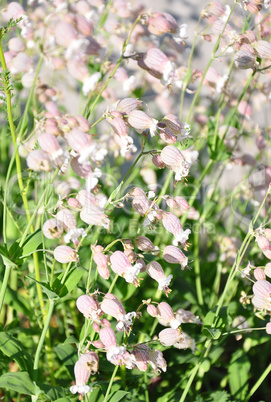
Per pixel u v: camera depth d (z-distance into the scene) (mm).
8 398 697
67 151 574
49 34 571
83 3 596
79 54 569
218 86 751
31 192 763
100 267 591
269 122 953
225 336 712
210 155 757
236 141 760
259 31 747
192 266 791
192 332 740
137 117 593
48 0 616
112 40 687
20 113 762
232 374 710
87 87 573
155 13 606
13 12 637
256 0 686
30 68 607
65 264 719
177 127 607
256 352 787
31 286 724
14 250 622
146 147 793
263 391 767
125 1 676
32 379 643
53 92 595
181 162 600
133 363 591
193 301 753
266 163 807
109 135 763
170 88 612
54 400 622
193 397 702
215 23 720
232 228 889
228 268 792
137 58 605
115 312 585
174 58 743
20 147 604
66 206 603
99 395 648
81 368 592
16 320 739
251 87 798
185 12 985
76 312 757
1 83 607
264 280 624
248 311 740
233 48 717
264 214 774
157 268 609
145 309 743
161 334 614
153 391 714
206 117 810
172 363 705
